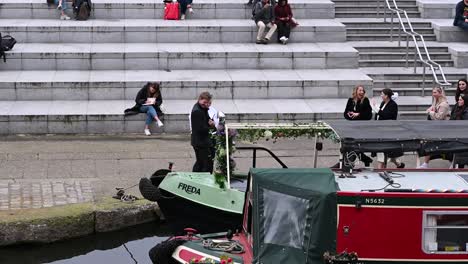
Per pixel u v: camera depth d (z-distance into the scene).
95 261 21.95
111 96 32.47
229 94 32.88
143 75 33.41
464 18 37.53
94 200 23.98
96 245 23.05
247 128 22.30
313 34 36.75
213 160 24.45
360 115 27.41
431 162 27.25
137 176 26.20
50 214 22.56
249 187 18.70
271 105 32.25
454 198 17.17
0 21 36.38
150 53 34.19
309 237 16.70
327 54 34.97
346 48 35.75
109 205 23.39
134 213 23.36
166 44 35.75
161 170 24.38
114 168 26.92
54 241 22.52
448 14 39.41
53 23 36.03
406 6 39.69
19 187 24.95
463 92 28.19
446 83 31.91
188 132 31.08
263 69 34.78
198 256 18.64
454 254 17.34
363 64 35.91
